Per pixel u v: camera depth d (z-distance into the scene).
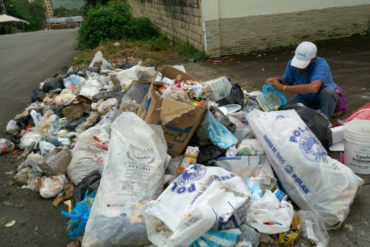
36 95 5.21
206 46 8.02
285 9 8.23
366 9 8.83
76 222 2.15
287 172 2.23
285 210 2.01
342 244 2.01
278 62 7.08
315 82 2.97
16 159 3.45
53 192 2.69
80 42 12.05
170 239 1.72
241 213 1.91
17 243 2.25
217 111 2.87
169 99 2.46
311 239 2.00
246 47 8.40
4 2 56.53
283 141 2.26
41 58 10.44
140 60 8.12
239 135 2.81
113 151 2.21
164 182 2.29
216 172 2.14
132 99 3.19
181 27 10.02
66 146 3.21
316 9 8.45
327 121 2.85
